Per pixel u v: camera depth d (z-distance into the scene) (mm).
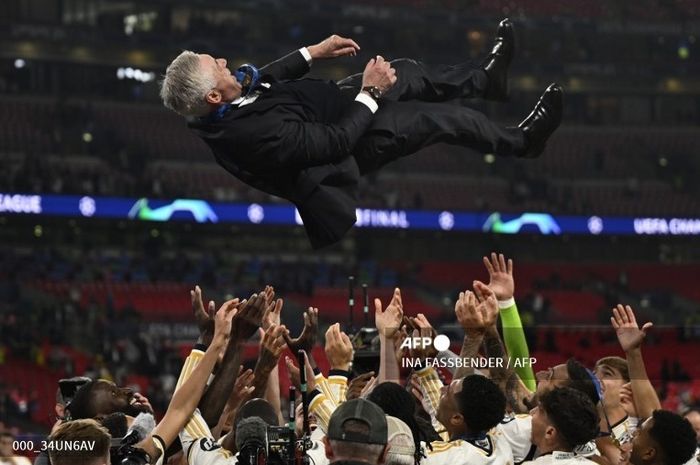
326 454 3986
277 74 4152
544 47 39375
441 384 4172
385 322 4188
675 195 38406
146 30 35625
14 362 25047
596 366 4570
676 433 3826
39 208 29969
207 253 33969
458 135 4262
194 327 27766
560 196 37438
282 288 32250
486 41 38938
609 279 37312
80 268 31234
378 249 36875
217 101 3932
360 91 4117
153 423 3781
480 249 37375
